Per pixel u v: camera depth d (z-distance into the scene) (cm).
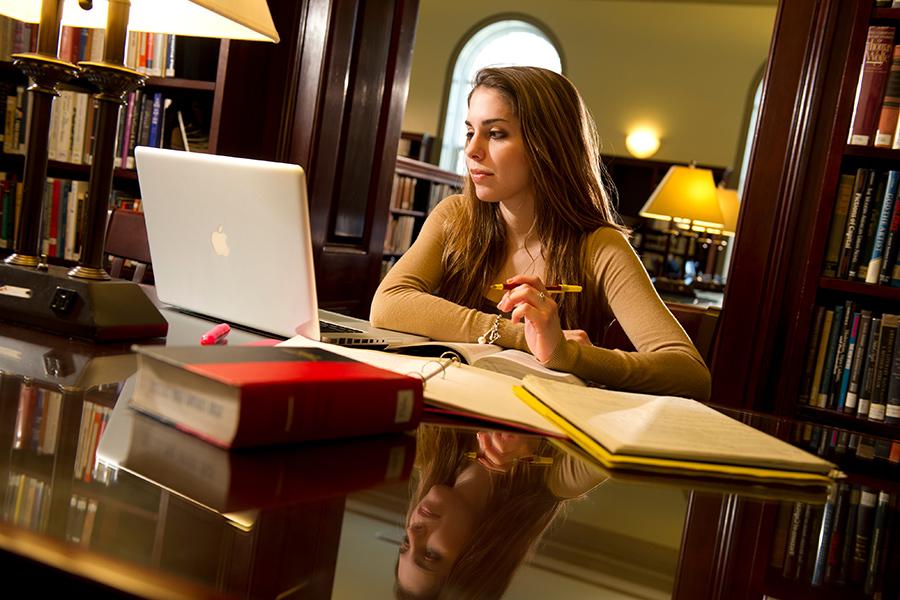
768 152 271
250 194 128
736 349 275
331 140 350
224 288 144
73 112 336
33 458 59
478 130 186
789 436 130
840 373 242
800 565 64
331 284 370
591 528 64
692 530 68
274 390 70
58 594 42
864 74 236
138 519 50
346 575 47
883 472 108
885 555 70
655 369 152
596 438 89
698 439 94
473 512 63
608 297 183
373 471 70
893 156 234
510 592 48
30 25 343
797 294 271
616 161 1083
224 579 43
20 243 121
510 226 195
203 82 316
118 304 117
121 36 115
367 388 78
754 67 1057
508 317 188
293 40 333
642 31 1096
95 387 86
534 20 1138
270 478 64
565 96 188
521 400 108
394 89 395
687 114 1084
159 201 146
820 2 264
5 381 83
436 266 198
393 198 680
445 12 1177
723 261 1029
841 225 242
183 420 73
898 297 232
